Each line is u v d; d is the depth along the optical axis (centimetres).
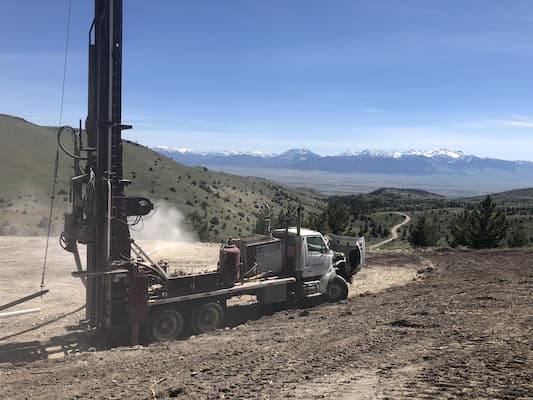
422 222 5016
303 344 1016
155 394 732
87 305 1198
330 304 1521
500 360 801
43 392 766
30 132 15762
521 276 1958
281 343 1034
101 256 1116
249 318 1377
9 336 1179
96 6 1130
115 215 1107
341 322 1222
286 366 856
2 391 778
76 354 1016
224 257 1262
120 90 1099
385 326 1148
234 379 791
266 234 1513
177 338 1158
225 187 19100
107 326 1085
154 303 1120
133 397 723
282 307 1500
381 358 877
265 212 1742
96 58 1170
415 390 682
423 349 918
